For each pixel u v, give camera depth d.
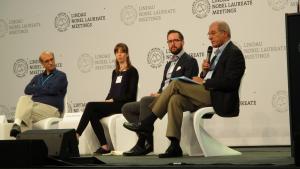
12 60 7.75
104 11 7.30
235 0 6.61
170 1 6.95
